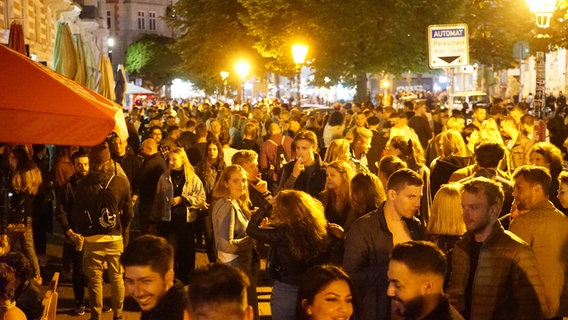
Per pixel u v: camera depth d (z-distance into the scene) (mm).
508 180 8734
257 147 16828
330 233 6516
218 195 8688
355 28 30344
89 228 9430
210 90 46906
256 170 10070
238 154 10070
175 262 11289
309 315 4500
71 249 11047
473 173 9109
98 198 9430
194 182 11203
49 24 37000
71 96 6828
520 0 36531
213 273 3545
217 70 39812
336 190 7477
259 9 32688
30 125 6633
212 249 11359
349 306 4484
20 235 10305
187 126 17859
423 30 31234
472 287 5504
